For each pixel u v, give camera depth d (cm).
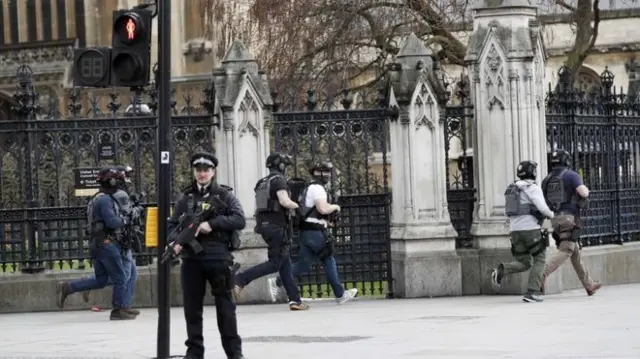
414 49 2528
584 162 2764
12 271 2459
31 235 2436
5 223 2433
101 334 2019
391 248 2541
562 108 2667
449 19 4016
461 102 2591
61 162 2462
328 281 2391
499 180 2525
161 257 1645
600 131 2800
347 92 2542
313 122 2489
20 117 2420
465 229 2567
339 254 2530
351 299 2483
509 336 1805
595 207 2806
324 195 2336
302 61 3991
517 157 2516
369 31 4103
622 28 7362
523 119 2516
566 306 2252
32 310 2438
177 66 6812
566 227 2414
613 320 1981
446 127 2552
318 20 4012
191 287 1586
